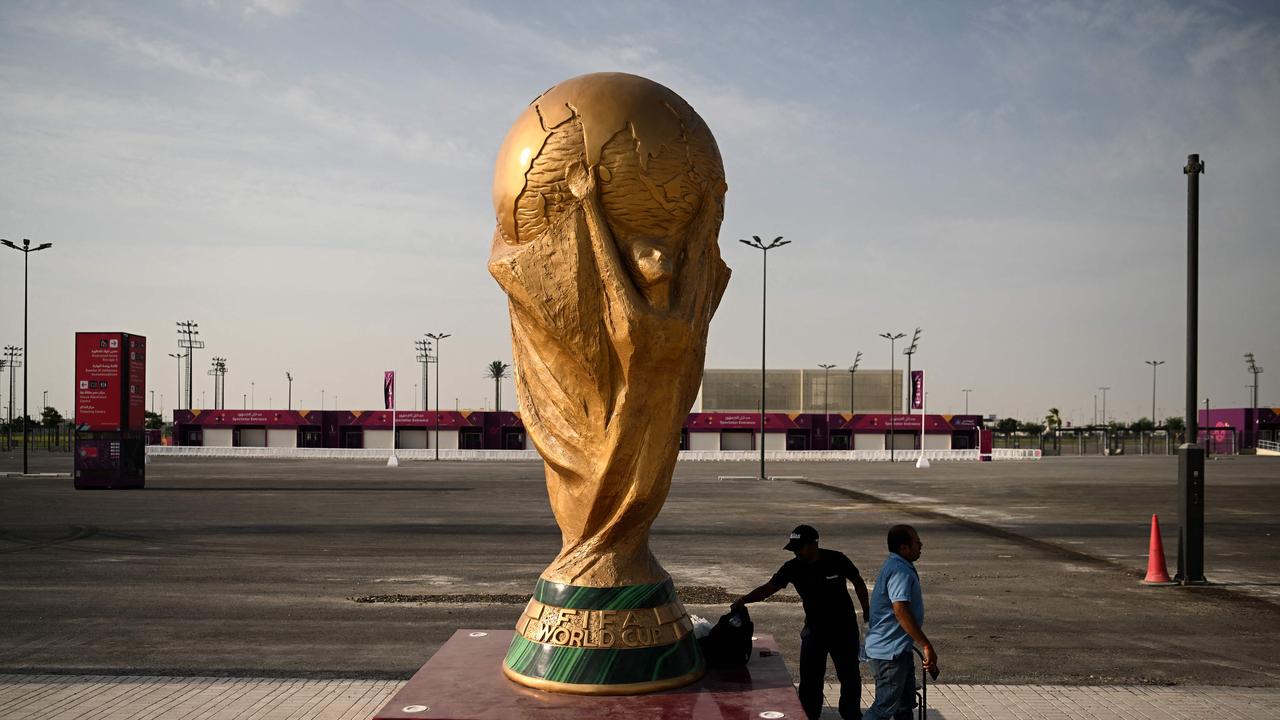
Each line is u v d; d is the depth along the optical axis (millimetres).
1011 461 61719
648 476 4824
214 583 13570
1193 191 14164
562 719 4324
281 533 19516
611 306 4730
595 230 4742
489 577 14094
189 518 22422
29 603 12117
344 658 9375
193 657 9398
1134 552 17188
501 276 4918
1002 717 7422
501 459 60125
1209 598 12758
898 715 6176
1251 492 31953
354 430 70938
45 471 43094
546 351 5020
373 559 15914
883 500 28531
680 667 4883
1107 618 11453
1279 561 16141
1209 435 74938
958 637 10445
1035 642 10211
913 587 6113
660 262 4758
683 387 4910
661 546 17703
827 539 18766
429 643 9992
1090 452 82062
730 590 13047
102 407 31797
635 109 4867
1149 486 35125
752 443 71188
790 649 9812
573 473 4945
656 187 4836
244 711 7410
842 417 70938
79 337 31719
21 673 8773
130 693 7902
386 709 4453
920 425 70875
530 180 4887
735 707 4523
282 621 11047
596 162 4789
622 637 4789
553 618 4879
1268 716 7480
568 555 5035
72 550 16984
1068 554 16906
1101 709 7637
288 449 62094
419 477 39844
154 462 54406
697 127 5066
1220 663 9359
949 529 20656
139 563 15453
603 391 4836
